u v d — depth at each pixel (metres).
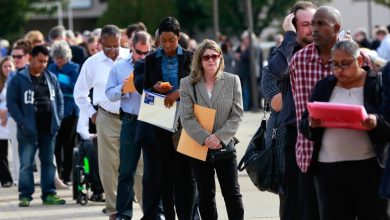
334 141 13.99
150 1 90.06
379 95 13.87
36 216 21.97
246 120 44.22
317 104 13.51
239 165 16.77
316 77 14.83
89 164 23.02
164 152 18.50
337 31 14.58
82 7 127.00
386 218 14.11
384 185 13.30
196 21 102.56
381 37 46.16
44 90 23.56
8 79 26.84
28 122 23.28
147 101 18.45
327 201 14.31
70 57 27.11
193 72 17.44
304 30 15.71
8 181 27.47
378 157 13.79
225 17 100.56
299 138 14.69
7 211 22.86
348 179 14.07
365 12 108.88
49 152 23.66
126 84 19.11
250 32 51.78
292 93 15.30
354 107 13.23
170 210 18.67
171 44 18.39
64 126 26.84
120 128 20.58
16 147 27.05
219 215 20.86
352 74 13.81
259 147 16.73
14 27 94.38
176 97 18.19
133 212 21.86
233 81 17.44
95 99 20.78
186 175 18.48
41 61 23.42
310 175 14.72
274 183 16.33
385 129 13.44
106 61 20.98
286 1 99.94
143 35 19.58
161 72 18.50
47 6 97.69
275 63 15.83
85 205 23.28
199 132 17.14
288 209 15.88
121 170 19.66
